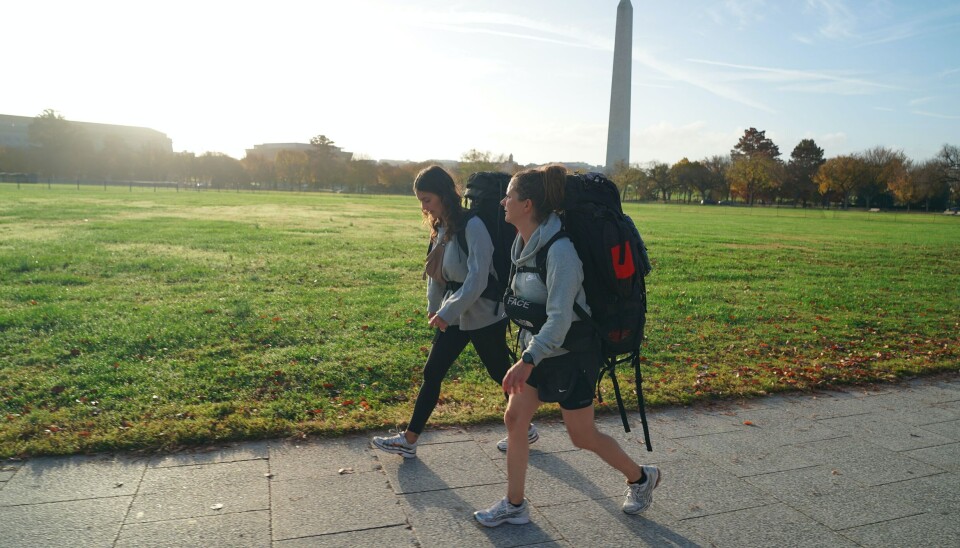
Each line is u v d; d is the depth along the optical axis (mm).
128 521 3510
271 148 171125
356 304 9688
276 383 5867
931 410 5715
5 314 8055
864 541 3496
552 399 3377
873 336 8789
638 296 3377
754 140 123812
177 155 113875
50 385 5598
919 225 45531
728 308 10477
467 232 4039
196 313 8547
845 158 89562
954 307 11602
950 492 4105
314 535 3422
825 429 5188
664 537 3498
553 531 3531
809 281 14508
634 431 5043
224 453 4406
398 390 5875
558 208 3291
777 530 3594
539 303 3357
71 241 16750
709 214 57719
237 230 21906
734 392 5965
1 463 4160
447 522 3594
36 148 107062
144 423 4777
